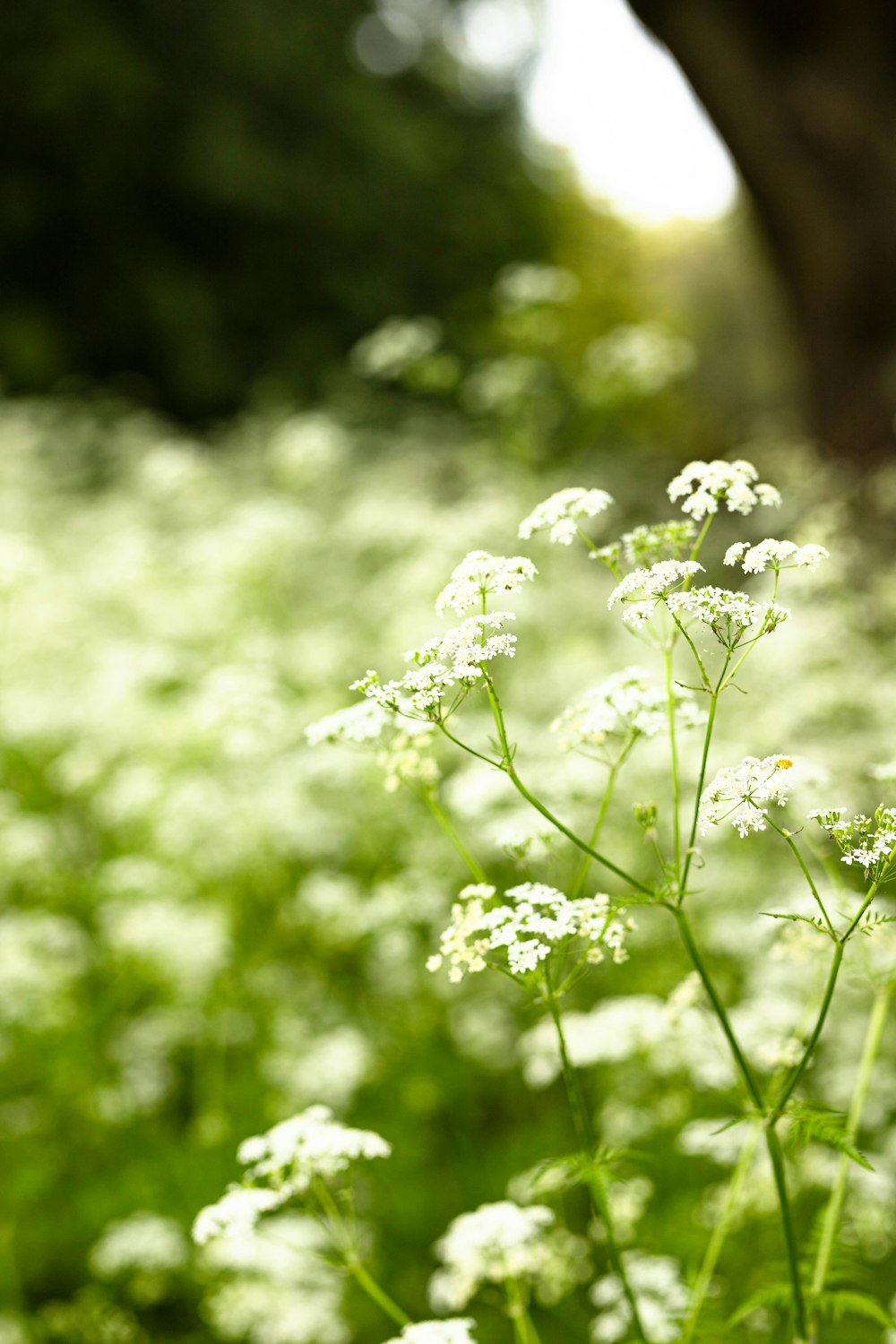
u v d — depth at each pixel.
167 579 2.34
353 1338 1.20
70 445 3.77
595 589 2.32
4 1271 1.20
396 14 6.40
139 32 5.34
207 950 1.50
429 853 1.57
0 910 1.70
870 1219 1.13
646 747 1.46
